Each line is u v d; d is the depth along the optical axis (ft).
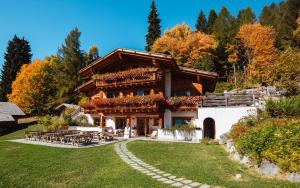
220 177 35.42
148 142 74.49
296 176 33.01
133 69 97.35
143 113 94.73
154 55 90.74
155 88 95.86
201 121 82.17
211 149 59.47
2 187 34.73
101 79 104.78
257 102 76.28
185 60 189.06
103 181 35.55
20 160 52.49
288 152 34.63
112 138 83.97
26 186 34.94
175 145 67.41
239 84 165.58
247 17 243.40
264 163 37.24
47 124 114.83
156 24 235.61
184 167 41.52
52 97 191.31
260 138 39.09
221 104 81.41
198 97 84.94
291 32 196.03
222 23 246.88
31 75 184.55
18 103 182.60
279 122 44.01
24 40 235.81
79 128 109.40
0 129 133.39
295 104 59.98
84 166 45.24
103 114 106.93
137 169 41.22
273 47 178.70
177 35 204.85
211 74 91.04
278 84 84.43
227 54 202.18
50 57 226.99
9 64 224.33
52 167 45.32
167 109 92.43
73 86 198.29
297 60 83.56
